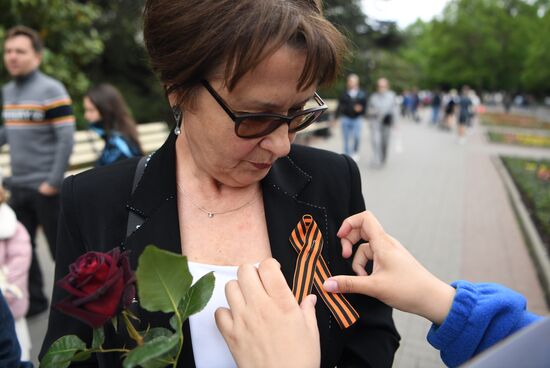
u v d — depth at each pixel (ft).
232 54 2.94
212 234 3.96
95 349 3.00
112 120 11.80
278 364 2.80
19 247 9.23
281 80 3.03
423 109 149.28
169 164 4.03
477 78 199.11
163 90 3.61
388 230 20.42
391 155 43.21
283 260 3.90
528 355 2.53
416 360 10.98
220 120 3.28
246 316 2.98
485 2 192.54
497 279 15.74
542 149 55.62
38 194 11.57
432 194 27.66
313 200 4.24
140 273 2.58
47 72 23.35
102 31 39.91
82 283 2.65
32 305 12.22
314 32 2.93
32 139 11.56
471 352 3.46
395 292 3.53
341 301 3.67
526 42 185.26
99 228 3.92
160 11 3.17
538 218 22.58
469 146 54.80
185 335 3.61
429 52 217.15
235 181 3.75
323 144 46.65
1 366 4.34
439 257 17.47
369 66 90.89
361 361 3.95
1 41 20.77
